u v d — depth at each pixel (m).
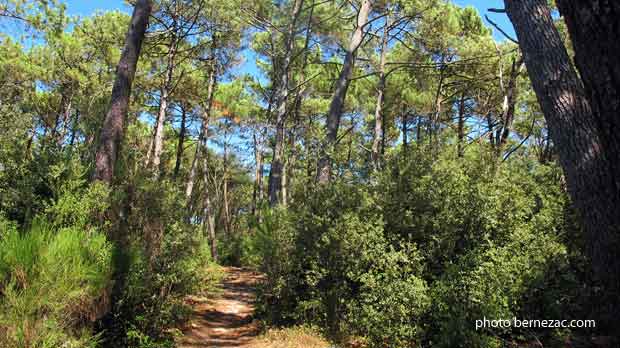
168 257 6.67
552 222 6.45
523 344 5.64
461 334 5.35
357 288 7.19
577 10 1.57
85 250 4.47
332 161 8.52
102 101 11.94
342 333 6.87
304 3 17.53
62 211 5.51
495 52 13.95
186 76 17.62
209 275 10.61
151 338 6.11
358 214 7.35
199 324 8.61
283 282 7.74
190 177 18.92
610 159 1.72
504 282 5.60
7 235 4.28
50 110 17.50
